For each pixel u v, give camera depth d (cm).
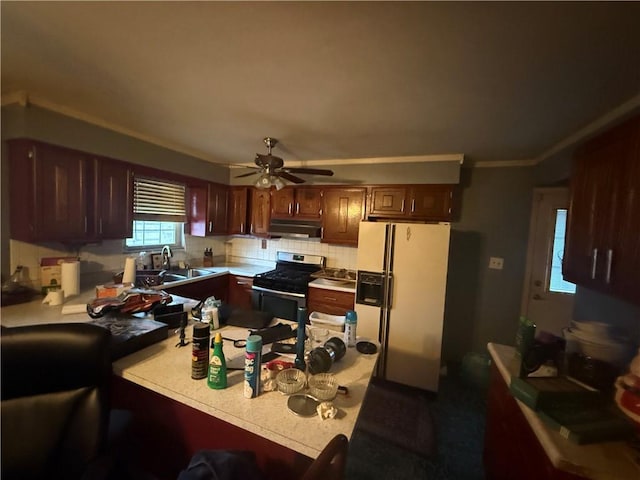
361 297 281
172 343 147
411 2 97
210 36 121
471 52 124
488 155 284
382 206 313
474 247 317
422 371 263
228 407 102
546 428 103
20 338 100
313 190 346
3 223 201
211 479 69
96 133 229
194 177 331
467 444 201
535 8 97
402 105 178
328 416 98
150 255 312
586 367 129
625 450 93
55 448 102
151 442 130
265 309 333
